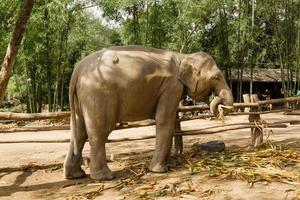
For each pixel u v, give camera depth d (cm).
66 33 1501
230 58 1928
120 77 501
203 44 1966
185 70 538
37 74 1719
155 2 1655
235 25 1800
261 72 2511
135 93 507
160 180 495
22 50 1431
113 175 515
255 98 691
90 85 498
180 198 426
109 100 498
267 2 1752
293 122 760
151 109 537
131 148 743
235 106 661
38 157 693
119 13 1642
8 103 2264
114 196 445
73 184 505
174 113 538
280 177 470
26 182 529
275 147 630
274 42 2055
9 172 578
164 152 532
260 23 1934
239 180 474
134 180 500
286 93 1939
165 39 1770
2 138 927
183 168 546
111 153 688
